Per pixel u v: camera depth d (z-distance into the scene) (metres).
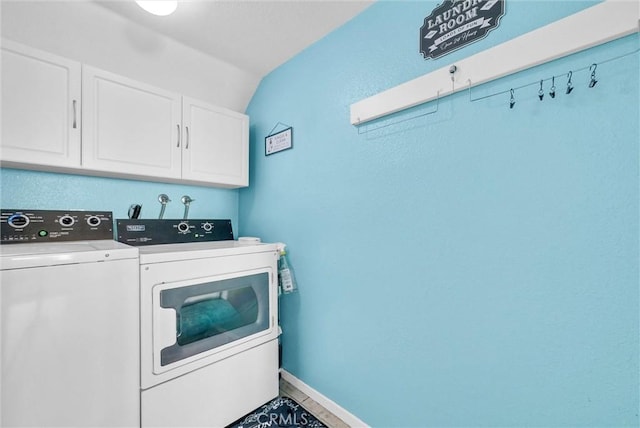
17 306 0.96
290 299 1.96
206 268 1.46
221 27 1.63
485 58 1.06
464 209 1.15
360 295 1.53
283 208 2.00
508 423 1.05
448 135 1.19
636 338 0.82
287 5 1.47
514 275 1.03
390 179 1.39
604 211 0.86
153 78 1.86
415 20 1.29
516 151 1.02
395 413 1.38
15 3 1.34
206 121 1.91
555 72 0.93
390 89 1.35
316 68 1.76
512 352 1.04
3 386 0.93
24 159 1.25
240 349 1.59
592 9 0.85
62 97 1.35
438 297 1.23
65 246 1.31
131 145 1.57
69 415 1.04
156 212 1.96
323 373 1.74
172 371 1.32
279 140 2.02
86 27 1.52
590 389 0.89
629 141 0.82
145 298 1.25
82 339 1.08
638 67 0.80
